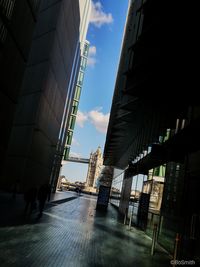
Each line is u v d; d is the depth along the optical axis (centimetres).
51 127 4569
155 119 1586
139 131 2088
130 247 1146
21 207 1895
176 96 1212
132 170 2492
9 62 2019
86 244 1034
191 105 1147
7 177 3575
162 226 1399
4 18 1819
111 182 8044
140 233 1695
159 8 1062
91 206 3669
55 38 3944
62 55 4541
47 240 963
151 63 1132
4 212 1485
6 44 1917
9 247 775
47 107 4097
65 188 11662
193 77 1044
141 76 1223
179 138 1220
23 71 2375
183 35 927
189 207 1144
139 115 1755
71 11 4631
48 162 4697
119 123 2220
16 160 3600
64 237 1089
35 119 3612
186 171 1259
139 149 2241
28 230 1098
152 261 940
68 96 6234
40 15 4250
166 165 1659
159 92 1240
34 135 3625
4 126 2097
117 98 2259
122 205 3628
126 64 1825
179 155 1343
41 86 3722
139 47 1235
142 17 1335
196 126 1035
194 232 986
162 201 1603
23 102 3888
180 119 1318
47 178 4834
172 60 1020
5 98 2041
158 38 1080
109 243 1145
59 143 5941
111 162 4850
